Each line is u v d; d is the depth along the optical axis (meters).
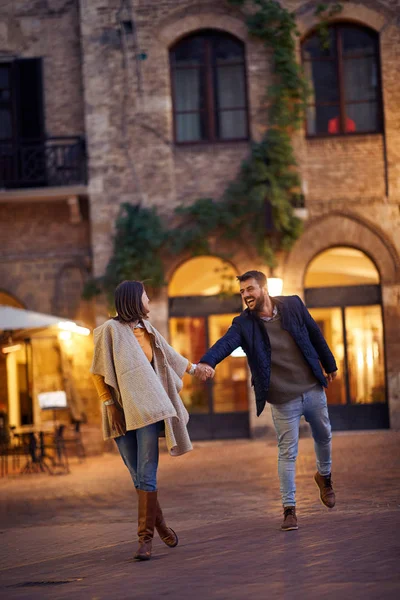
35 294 23.08
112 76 22.38
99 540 9.03
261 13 21.97
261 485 13.12
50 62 23.23
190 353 22.33
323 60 22.55
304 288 22.30
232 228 22.02
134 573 6.44
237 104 22.42
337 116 22.45
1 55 23.28
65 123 23.17
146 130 22.28
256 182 21.84
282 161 21.78
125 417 7.20
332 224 22.19
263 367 7.72
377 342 22.14
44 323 17.75
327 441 8.08
